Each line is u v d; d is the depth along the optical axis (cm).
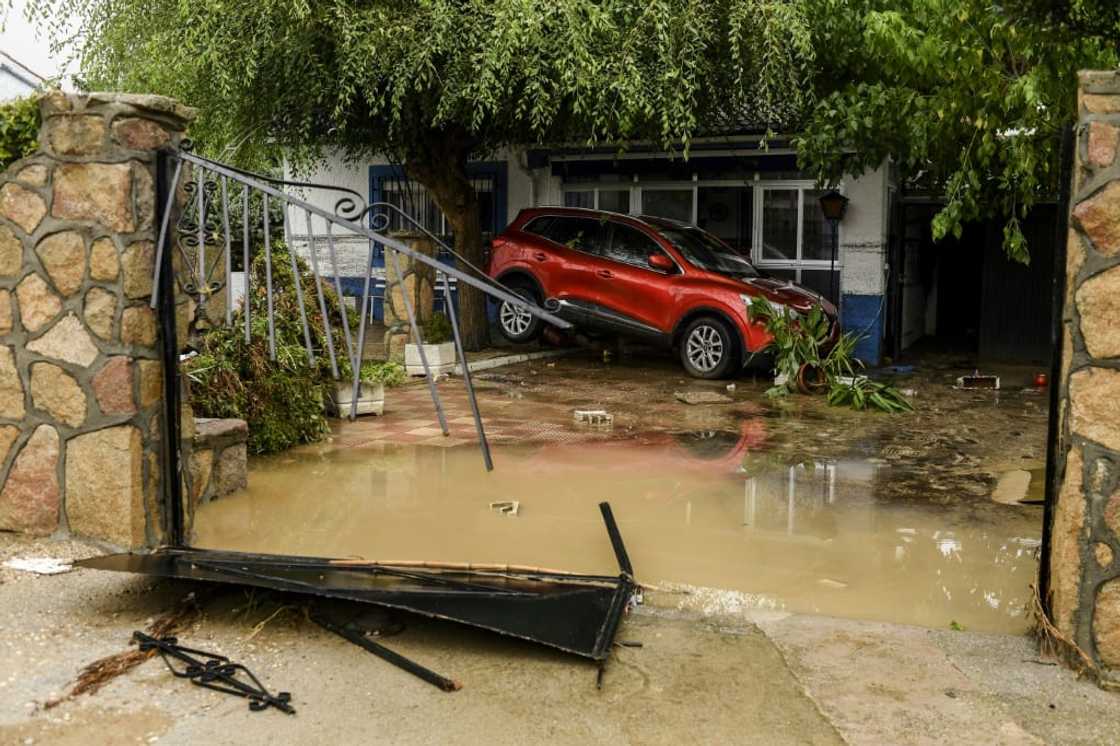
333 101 1187
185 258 486
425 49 1067
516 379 1230
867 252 1411
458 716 339
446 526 609
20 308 482
